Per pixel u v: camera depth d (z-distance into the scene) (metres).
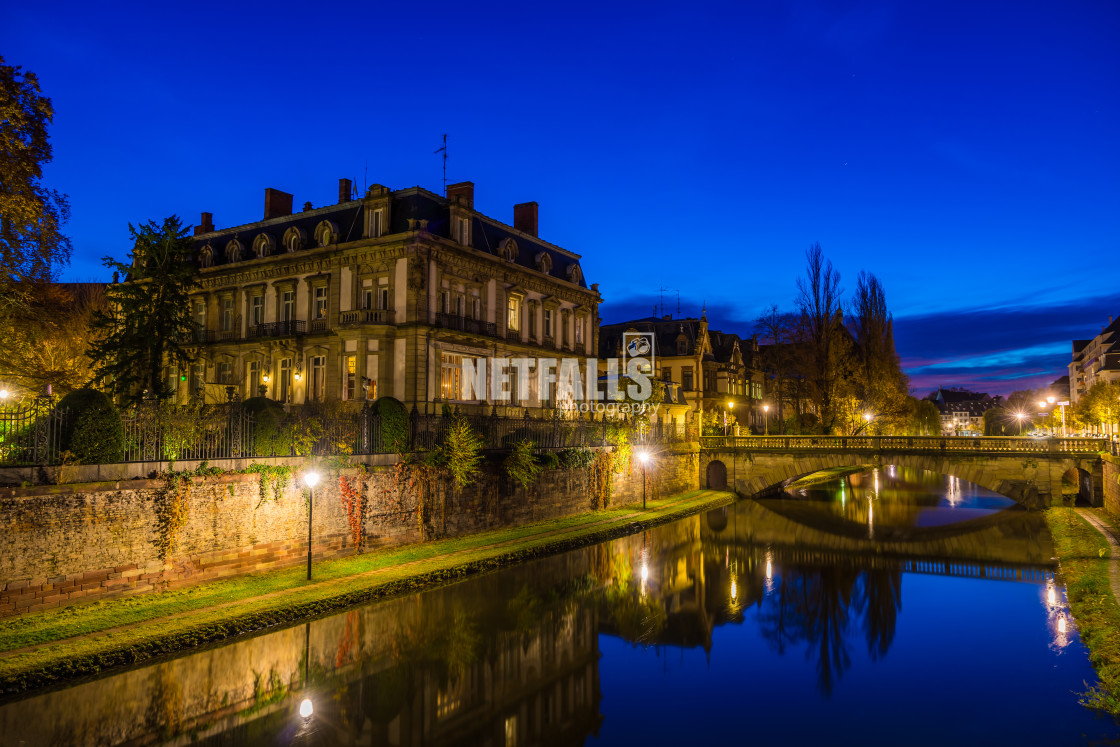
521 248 45.53
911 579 27.27
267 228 43.53
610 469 39.69
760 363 84.06
